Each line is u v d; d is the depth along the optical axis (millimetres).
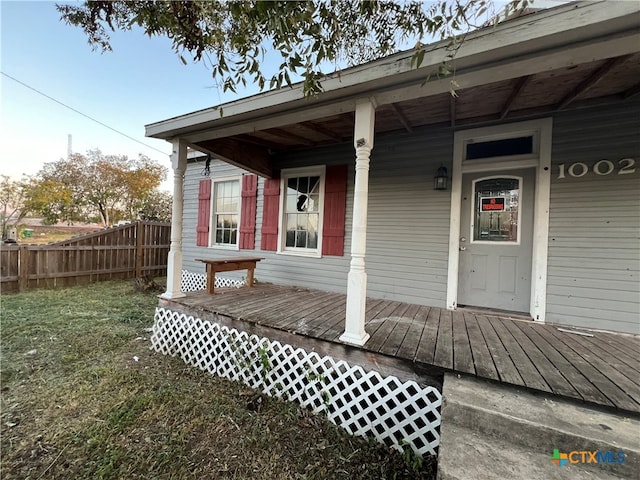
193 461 1688
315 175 4719
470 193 3467
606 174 2752
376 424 1986
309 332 2385
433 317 3010
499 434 1428
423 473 1676
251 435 1934
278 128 3701
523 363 1908
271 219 5125
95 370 2717
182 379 2674
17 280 5582
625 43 1541
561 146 2930
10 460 1667
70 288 5992
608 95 2693
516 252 3217
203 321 3029
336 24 1609
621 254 2705
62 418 2033
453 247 3467
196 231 6391
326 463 1725
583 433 1297
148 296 5586
